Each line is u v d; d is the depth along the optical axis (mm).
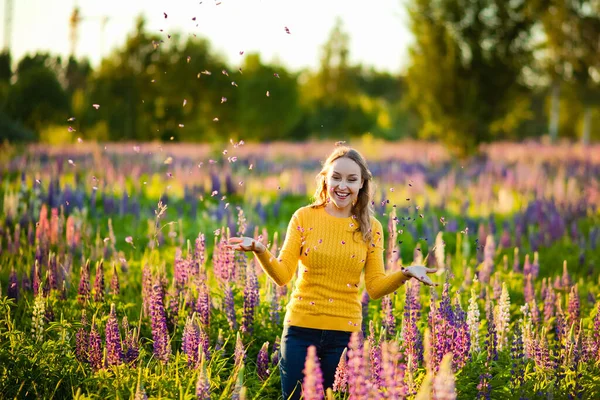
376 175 19266
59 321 5195
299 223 4461
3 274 6664
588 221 12000
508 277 7633
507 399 4324
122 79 40500
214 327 5340
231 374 4477
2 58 34594
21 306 5660
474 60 23734
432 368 4324
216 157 22953
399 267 6305
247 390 4449
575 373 4461
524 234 10836
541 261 9344
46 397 4297
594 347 4852
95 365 4477
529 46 23859
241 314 5621
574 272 8867
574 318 5754
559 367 4598
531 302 6426
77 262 7312
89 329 5047
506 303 5180
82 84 41500
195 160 23047
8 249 7219
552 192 14266
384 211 11320
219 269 5797
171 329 5332
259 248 4203
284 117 60125
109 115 39781
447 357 3051
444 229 10898
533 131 59688
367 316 5816
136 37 41438
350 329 4336
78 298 5543
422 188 15641
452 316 4566
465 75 23766
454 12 23484
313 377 3383
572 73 33844
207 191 14594
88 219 10523
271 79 59469
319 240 4336
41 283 5309
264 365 4746
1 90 32906
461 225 11477
